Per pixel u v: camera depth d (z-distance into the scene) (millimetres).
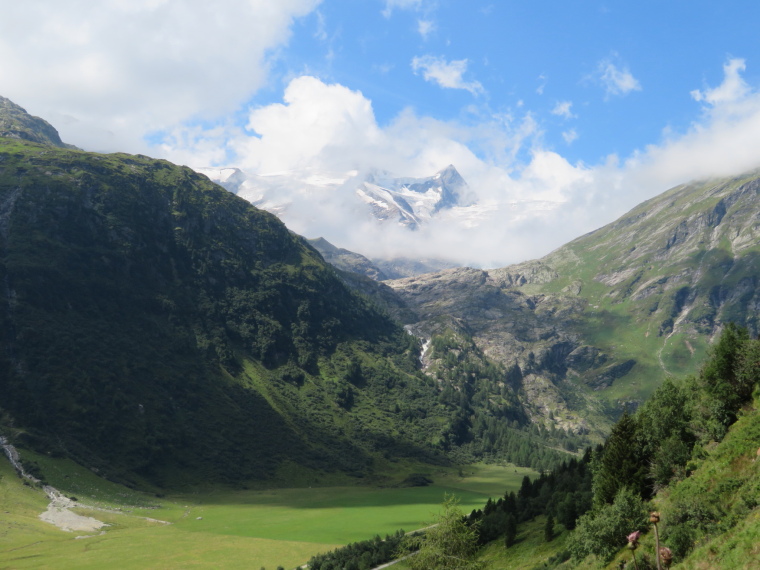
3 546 162250
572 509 128750
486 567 81562
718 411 93312
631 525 83375
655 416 101312
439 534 80625
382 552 154875
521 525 157500
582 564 91562
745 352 97000
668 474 91000
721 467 78562
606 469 99938
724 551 59750
